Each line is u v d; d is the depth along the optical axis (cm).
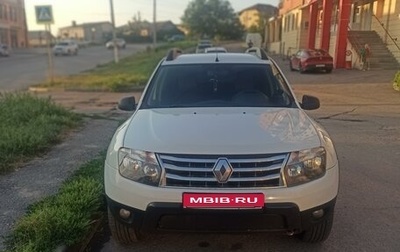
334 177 328
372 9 2638
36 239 342
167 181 306
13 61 3931
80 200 410
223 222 303
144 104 427
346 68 2389
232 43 8275
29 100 995
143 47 7512
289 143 316
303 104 455
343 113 1066
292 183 307
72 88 1666
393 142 742
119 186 320
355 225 404
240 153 303
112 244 374
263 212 300
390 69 2248
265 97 430
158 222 309
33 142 638
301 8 3394
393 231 392
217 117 369
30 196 458
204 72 462
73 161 594
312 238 355
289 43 3962
